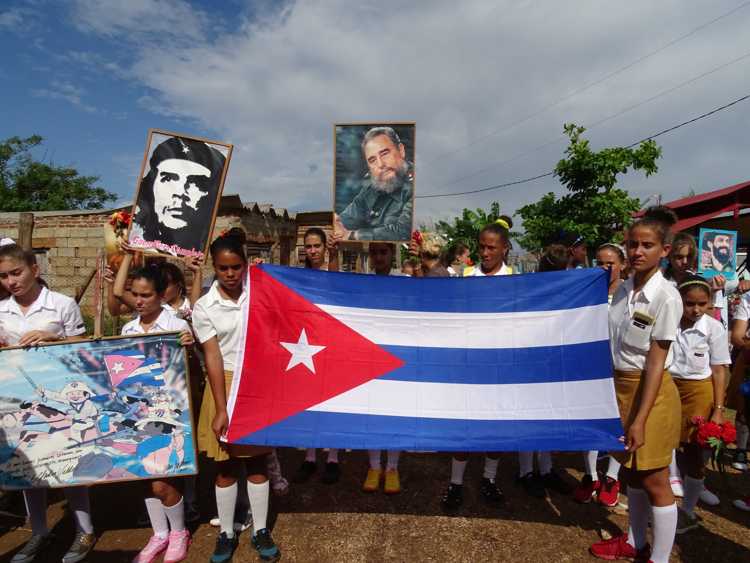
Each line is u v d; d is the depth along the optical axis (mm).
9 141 25469
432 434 3242
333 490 4016
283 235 14844
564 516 3607
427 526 3461
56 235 12023
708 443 3076
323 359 3320
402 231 4160
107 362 3027
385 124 4168
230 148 4016
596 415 3100
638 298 2896
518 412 3248
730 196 9508
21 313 3205
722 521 3535
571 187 11930
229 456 3025
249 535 3340
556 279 3332
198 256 3889
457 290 3439
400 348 3391
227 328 3111
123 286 3756
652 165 11094
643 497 2982
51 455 2938
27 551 3082
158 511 3076
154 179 3820
